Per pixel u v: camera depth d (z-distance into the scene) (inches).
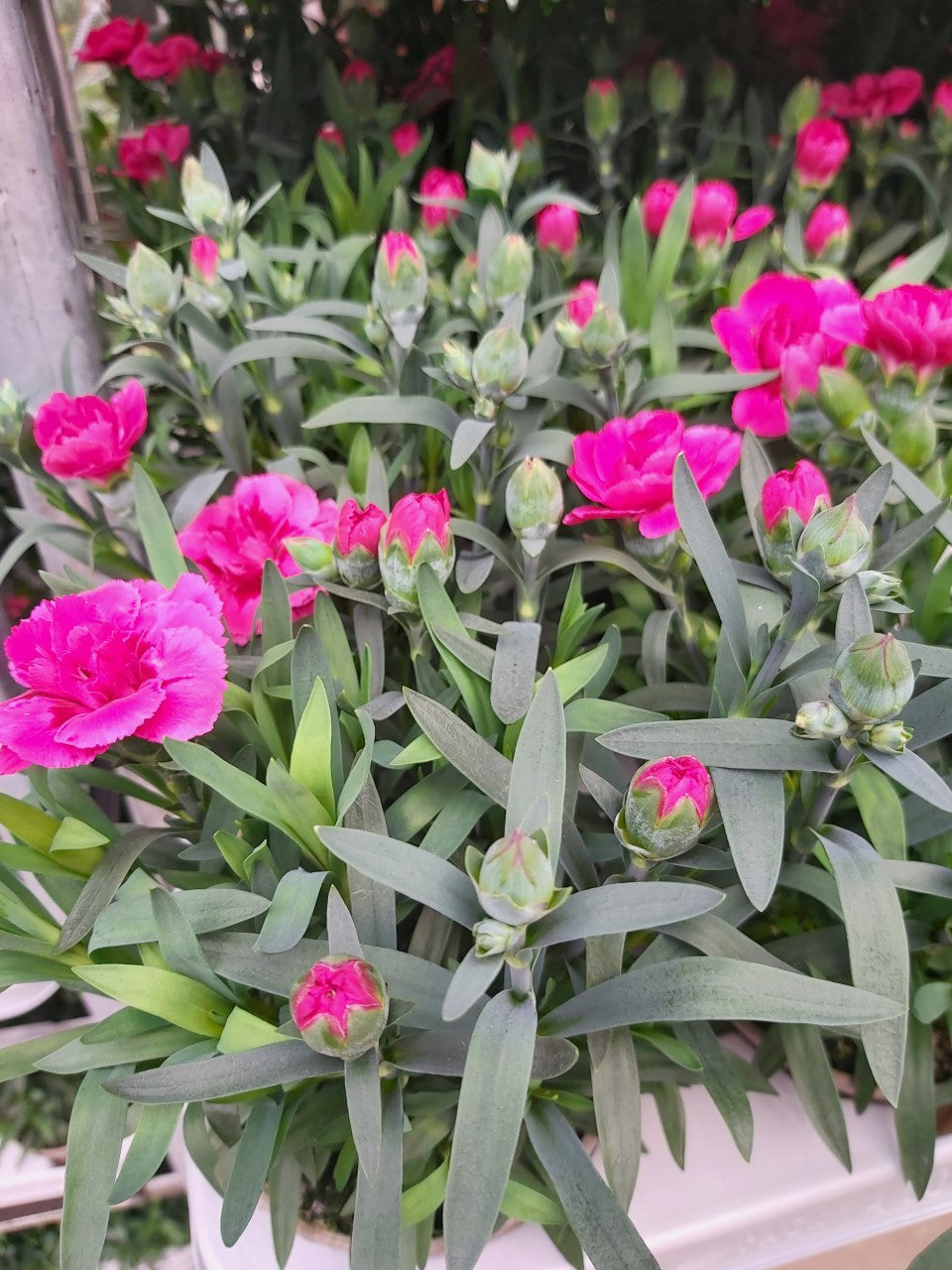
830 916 9.8
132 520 12.1
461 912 6.4
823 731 6.6
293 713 9.2
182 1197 14.2
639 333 12.6
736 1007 6.5
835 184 18.3
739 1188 9.0
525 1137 8.5
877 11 18.2
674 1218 8.8
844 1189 9.1
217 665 7.8
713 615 12.0
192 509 12.0
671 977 6.9
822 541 7.0
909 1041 8.9
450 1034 7.2
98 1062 7.4
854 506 6.9
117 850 8.4
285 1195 8.2
